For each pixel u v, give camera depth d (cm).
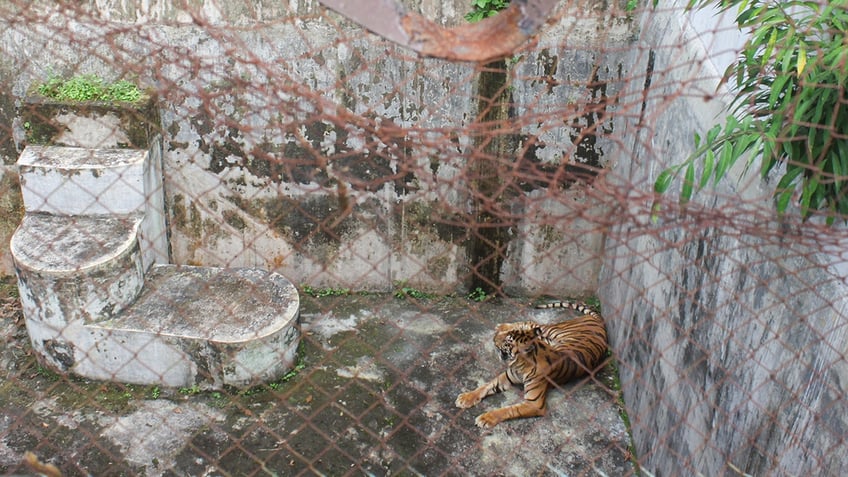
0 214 693
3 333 658
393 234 704
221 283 656
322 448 568
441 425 593
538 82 636
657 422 530
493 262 715
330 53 632
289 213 700
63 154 628
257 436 577
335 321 696
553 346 653
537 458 569
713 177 441
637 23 616
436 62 630
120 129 631
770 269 366
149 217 657
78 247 605
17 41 619
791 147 297
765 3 328
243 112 646
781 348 352
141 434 574
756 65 307
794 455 335
